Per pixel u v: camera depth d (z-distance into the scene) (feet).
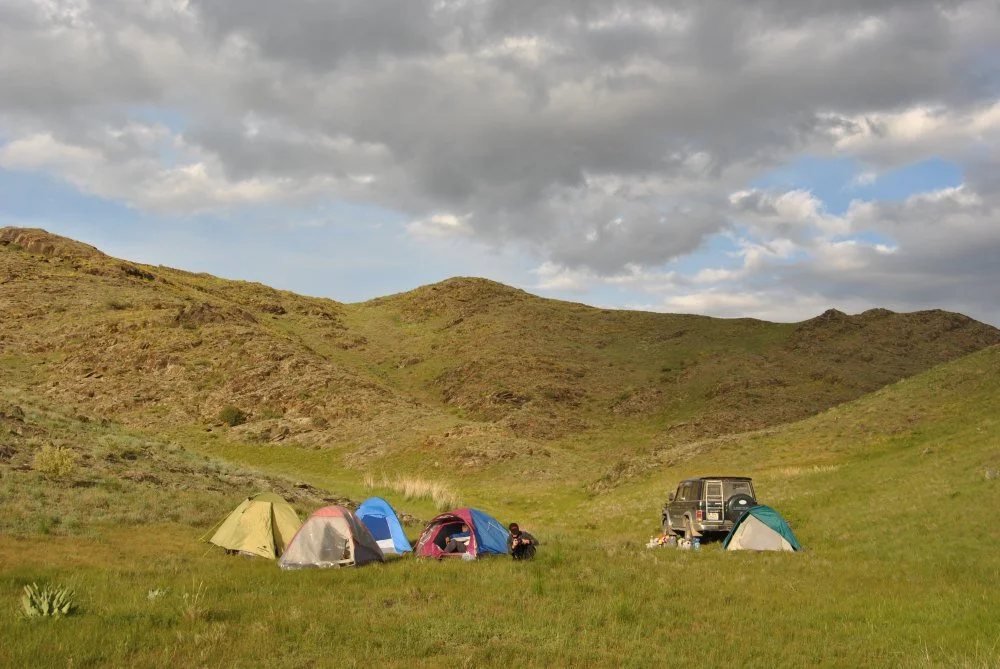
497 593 38.99
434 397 311.47
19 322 256.32
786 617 35.50
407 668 25.79
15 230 353.31
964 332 369.50
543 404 281.74
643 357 359.66
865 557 54.70
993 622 33.27
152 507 64.08
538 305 481.05
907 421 113.29
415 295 526.98
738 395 275.39
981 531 52.95
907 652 29.37
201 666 25.17
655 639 31.04
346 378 237.45
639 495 111.65
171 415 208.74
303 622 31.24
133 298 287.69
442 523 57.72
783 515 77.97
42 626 28.76
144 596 35.58
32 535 49.03
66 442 83.30
